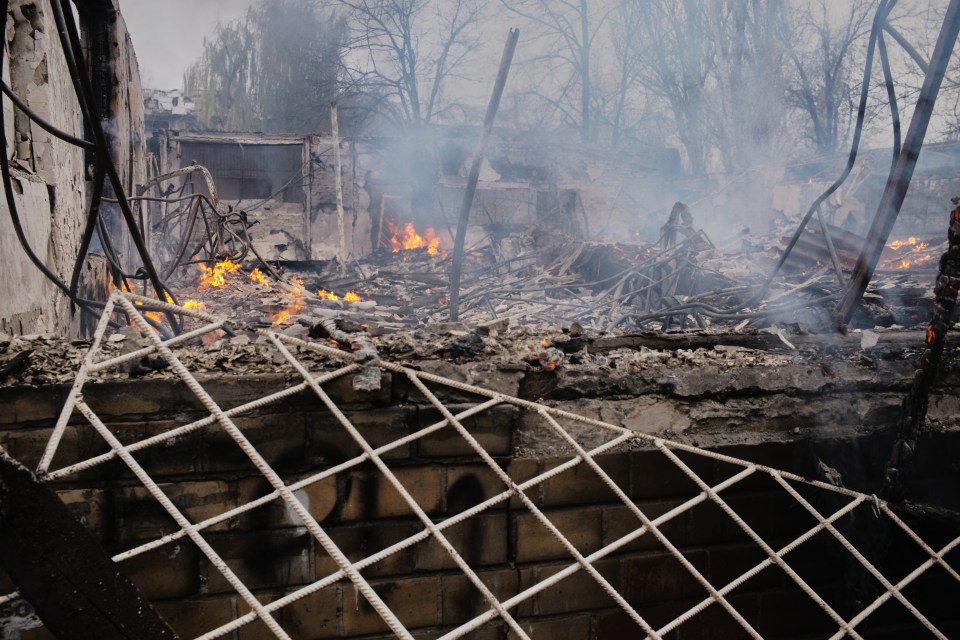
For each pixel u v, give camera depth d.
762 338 3.50
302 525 2.58
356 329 2.96
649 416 2.95
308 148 19.17
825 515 3.05
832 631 3.10
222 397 2.51
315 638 2.61
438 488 2.68
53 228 5.50
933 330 2.69
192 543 2.51
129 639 1.88
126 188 10.04
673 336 3.44
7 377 2.45
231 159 19.33
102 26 9.20
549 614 2.80
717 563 2.96
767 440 3.01
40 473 1.93
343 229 18.12
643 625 2.37
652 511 2.88
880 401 3.12
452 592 2.71
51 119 5.50
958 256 2.62
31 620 2.39
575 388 2.90
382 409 2.61
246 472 2.53
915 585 3.13
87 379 2.46
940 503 3.14
